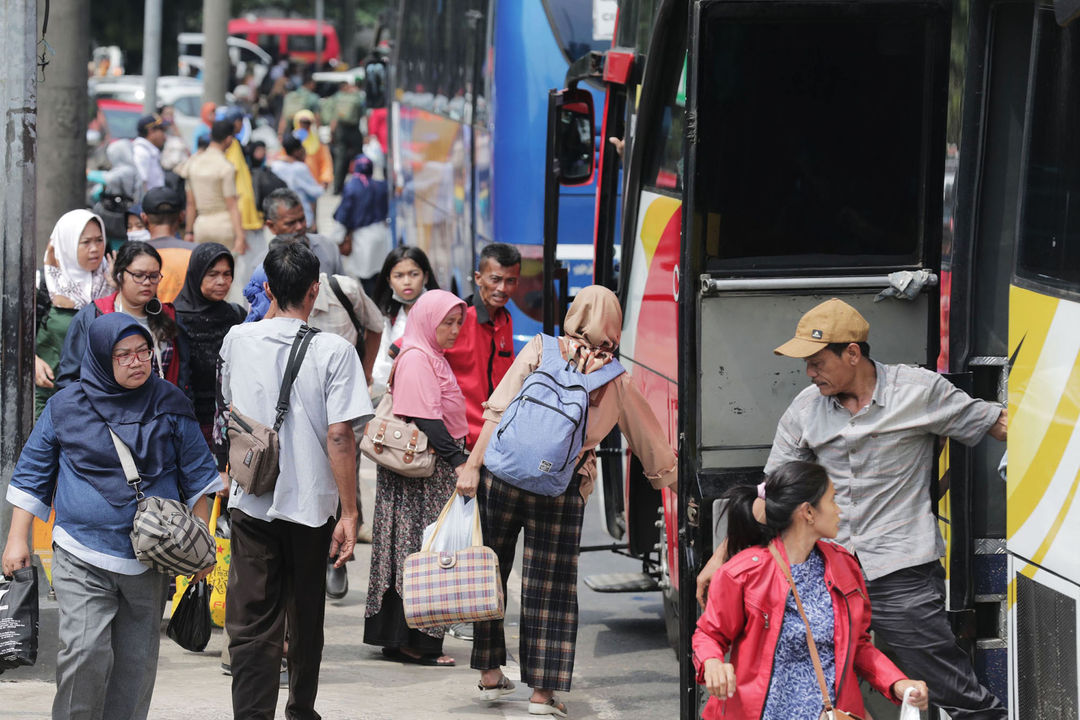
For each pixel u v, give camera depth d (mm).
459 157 33500
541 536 15406
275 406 13359
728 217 13156
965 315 12469
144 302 16594
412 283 19781
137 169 45781
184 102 87938
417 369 16609
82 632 12133
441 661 17641
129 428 12266
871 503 12031
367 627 17453
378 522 17281
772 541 10242
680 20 16047
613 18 27328
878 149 13289
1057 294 10836
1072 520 10516
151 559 12031
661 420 16438
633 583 19375
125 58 122562
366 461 29109
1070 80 10789
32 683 15930
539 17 27297
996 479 12500
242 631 13430
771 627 10109
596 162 27062
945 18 13094
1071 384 10562
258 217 38500
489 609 14750
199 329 17266
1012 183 12398
